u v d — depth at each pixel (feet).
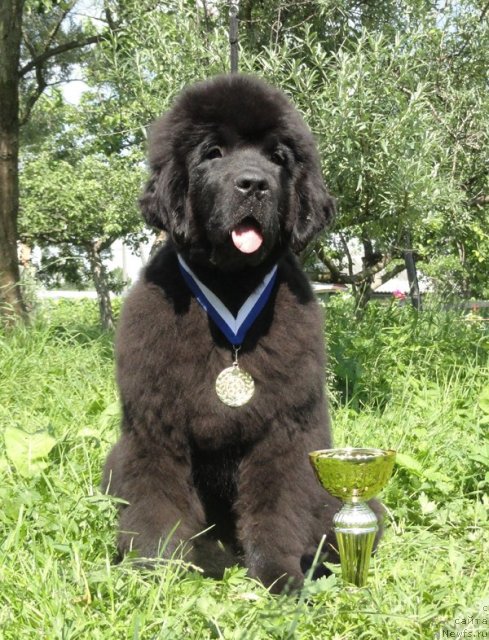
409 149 18.81
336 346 19.56
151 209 11.81
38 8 40.09
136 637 7.34
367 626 8.36
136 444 10.68
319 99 18.44
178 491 10.71
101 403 16.71
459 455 14.07
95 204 56.49
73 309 48.19
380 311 26.63
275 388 10.56
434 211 20.67
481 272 39.32
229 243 10.77
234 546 11.66
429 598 9.05
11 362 19.57
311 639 8.12
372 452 10.30
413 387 19.03
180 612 8.21
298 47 19.43
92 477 12.53
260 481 10.63
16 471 12.26
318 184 12.07
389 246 20.86
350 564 9.72
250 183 10.68
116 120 27.22
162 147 11.71
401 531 11.75
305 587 8.70
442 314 26.58
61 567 9.32
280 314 10.97
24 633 7.82
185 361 10.55
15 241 29.35
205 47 19.35
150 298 10.89
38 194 56.75
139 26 21.22
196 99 11.54
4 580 8.77
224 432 10.55
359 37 21.49
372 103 18.67
